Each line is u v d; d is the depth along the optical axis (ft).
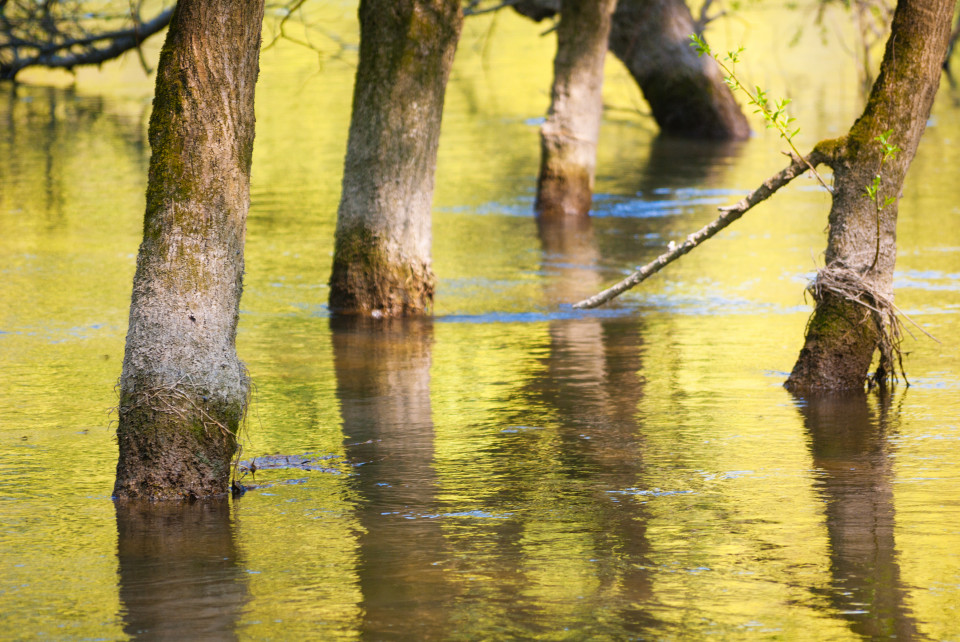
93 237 83.92
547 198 95.09
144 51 163.32
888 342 43.98
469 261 76.28
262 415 41.88
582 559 27.58
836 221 43.37
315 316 60.64
